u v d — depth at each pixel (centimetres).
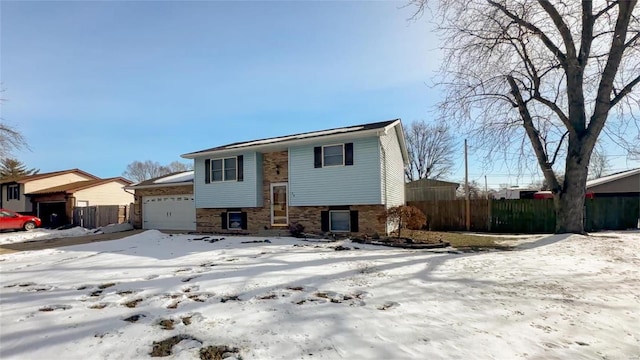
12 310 476
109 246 1165
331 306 464
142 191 2061
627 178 2044
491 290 531
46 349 347
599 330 377
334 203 1381
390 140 1530
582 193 1145
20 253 1082
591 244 938
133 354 334
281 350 333
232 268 720
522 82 1219
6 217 2080
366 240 1108
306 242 1138
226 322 412
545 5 1122
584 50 1153
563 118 1162
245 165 1581
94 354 334
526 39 1167
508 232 1555
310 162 1440
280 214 1543
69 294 559
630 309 444
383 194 1346
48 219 2591
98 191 2631
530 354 319
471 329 377
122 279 655
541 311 435
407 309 446
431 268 693
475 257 816
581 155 1136
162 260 855
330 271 675
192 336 374
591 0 1140
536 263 733
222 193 1642
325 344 343
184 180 1927
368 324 394
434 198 2670
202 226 1730
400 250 952
